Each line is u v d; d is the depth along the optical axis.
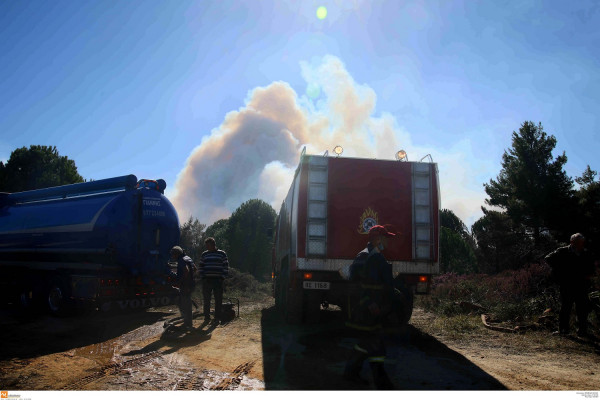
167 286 11.22
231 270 19.09
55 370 5.47
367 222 8.05
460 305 10.66
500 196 23.77
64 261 11.50
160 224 11.32
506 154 24.02
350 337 7.67
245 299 15.55
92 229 10.64
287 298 9.09
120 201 10.79
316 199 8.05
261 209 35.19
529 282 11.62
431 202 8.26
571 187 21.56
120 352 6.53
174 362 5.89
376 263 4.63
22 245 12.27
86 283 10.05
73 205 11.68
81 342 7.31
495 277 14.65
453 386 4.79
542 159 21.98
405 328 7.55
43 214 12.20
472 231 35.47
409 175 8.31
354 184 8.16
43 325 9.21
